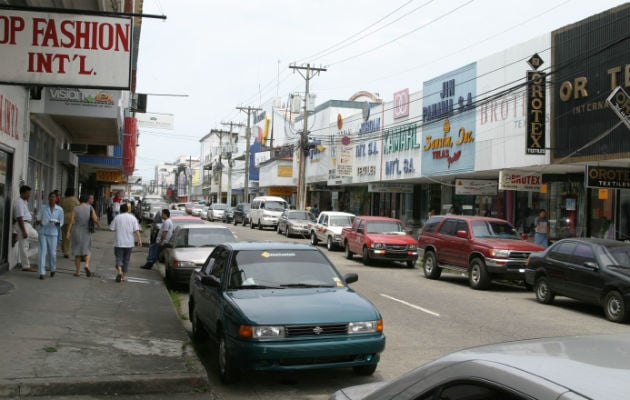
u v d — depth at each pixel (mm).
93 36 8133
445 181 29750
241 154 87312
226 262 7957
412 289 15641
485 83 23141
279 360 6387
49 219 12812
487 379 2223
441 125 26578
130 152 31672
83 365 6699
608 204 20016
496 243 15719
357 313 6766
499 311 12430
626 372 2121
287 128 62438
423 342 9164
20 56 8016
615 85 16734
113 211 31969
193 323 9258
